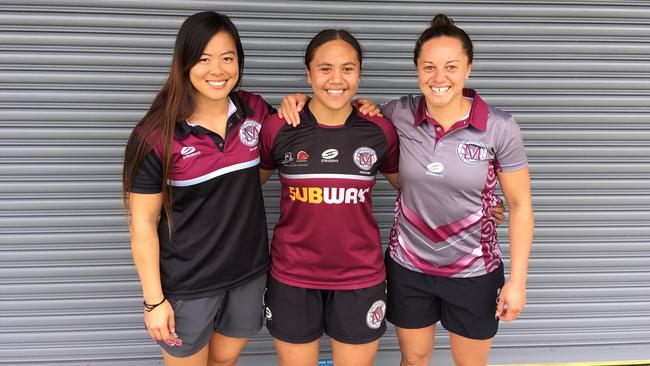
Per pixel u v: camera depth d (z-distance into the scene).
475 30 2.46
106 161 2.49
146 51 2.38
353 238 1.91
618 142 2.62
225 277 1.91
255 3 2.37
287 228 1.96
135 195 1.73
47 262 2.57
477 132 1.79
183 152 1.72
